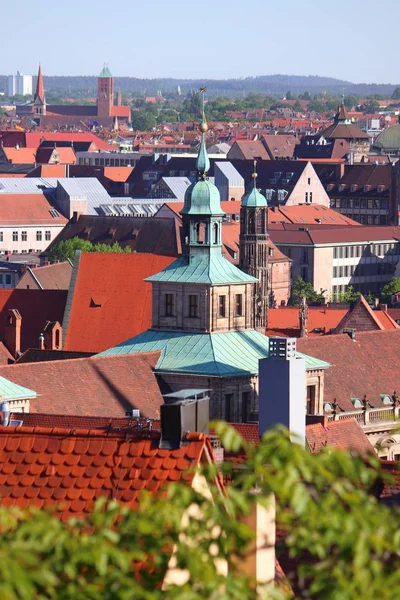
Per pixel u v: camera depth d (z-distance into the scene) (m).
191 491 94.06
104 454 117.81
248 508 93.06
